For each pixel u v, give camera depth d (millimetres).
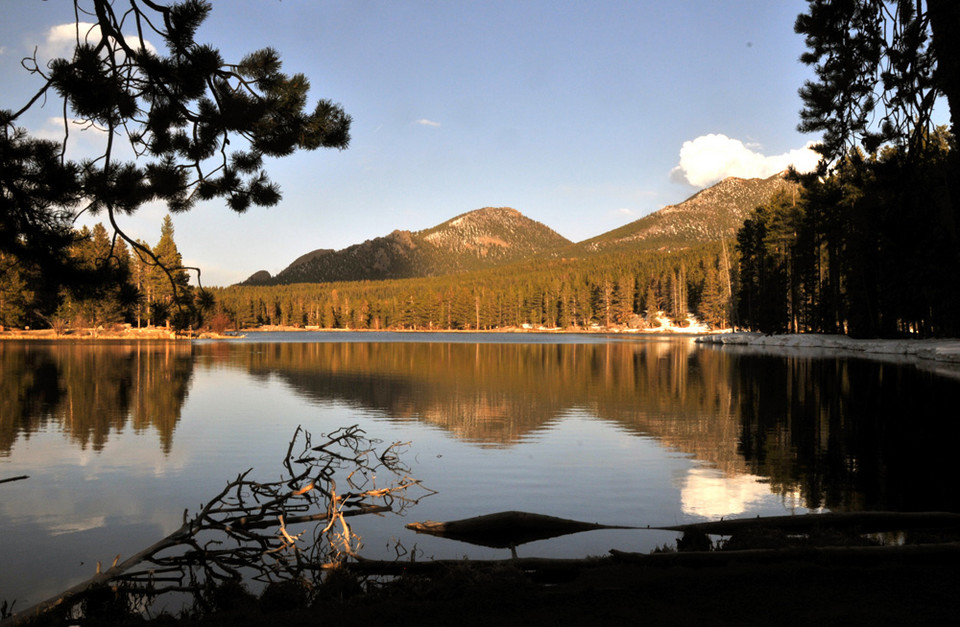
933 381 28781
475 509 10242
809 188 13328
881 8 10680
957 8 8375
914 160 10305
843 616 5156
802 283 75062
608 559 7105
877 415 19703
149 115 7410
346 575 6770
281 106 7719
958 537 7984
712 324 144625
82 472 12930
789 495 10766
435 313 190375
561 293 178625
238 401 24438
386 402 24203
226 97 7457
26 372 35906
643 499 10688
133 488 11711
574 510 10117
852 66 11094
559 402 24062
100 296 7566
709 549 7746
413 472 12875
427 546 8391
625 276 174125
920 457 13828
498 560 7180
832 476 12109
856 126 11609
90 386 29297
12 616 6098
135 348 66250
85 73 6605
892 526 8891
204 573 7750
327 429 18062
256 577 7715
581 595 5812
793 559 6734
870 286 56281
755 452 14516
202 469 13234
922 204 10375
